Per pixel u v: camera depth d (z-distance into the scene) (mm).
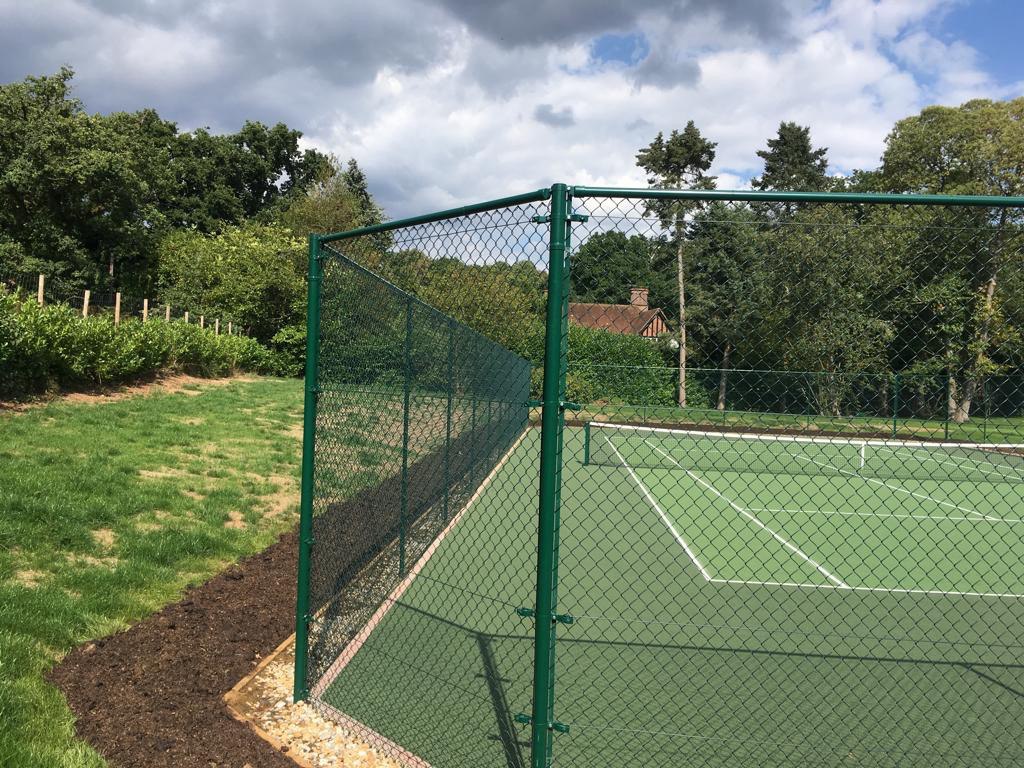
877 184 33531
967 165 30469
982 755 3625
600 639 5223
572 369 3877
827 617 5992
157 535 6355
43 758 3006
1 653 3816
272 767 3182
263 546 6848
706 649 5078
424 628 5156
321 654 4441
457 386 8383
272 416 15602
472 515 9180
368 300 4781
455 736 3584
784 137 50719
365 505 5434
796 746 3664
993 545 9492
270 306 32062
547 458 2871
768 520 10953
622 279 3023
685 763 3451
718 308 3203
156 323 19141
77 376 14609
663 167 27422
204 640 4562
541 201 2906
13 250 34094
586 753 3516
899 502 12992
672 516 10891
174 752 3236
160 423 12391
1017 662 4977
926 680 4605
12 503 6215
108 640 4355
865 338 3326
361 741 3490
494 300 3359
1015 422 4020
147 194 42375
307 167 64688
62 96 37219
